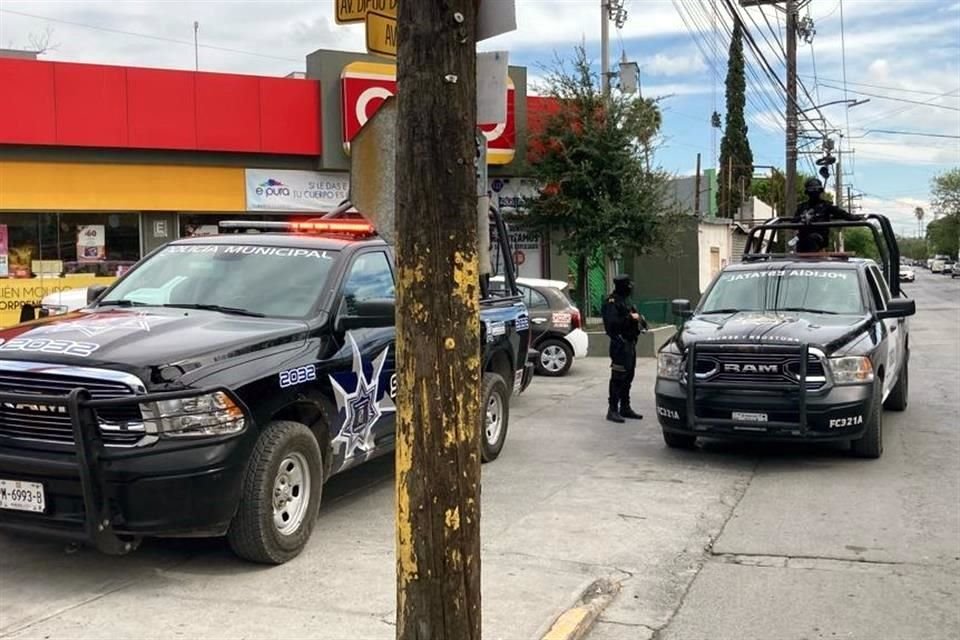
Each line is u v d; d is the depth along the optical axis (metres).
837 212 11.92
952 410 11.31
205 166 17.30
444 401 3.14
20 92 15.35
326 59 18.06
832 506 6.89
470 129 3.17
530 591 5.00
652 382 14.59
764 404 7.98
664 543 5.99
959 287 69.94
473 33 3.18
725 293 9.73
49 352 4.96
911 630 4.56
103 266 16.80
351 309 6.36
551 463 8.47
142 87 16.39
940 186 114.06
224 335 5.41
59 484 4.76
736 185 57.94
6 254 15.96
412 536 3.19
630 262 28.25
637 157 19.97
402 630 3.25
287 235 7.04
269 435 5.29
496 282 9.34
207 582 5.10
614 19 22.98
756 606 4.90
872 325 8.77
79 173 16.14
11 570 5.28
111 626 4.47
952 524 6.37
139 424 4.75
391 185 4.54
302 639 4.32
